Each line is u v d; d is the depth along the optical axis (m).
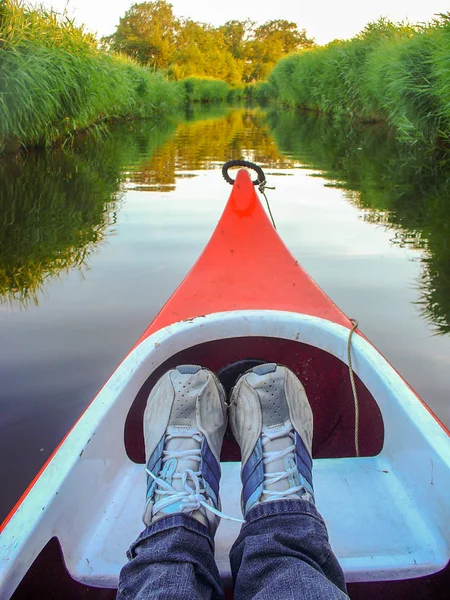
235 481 1.35
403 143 8.52
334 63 13.01
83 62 7.96
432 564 1.04
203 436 1.14
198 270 1.99
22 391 1.87
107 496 1.20
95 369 2.02
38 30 7.26
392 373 1.37
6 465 1.52
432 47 7.06
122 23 39.84
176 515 0.97
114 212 4.32
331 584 0.81
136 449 1.47
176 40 40.50
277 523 0.97
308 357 1.57
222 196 4.94
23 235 3.67
